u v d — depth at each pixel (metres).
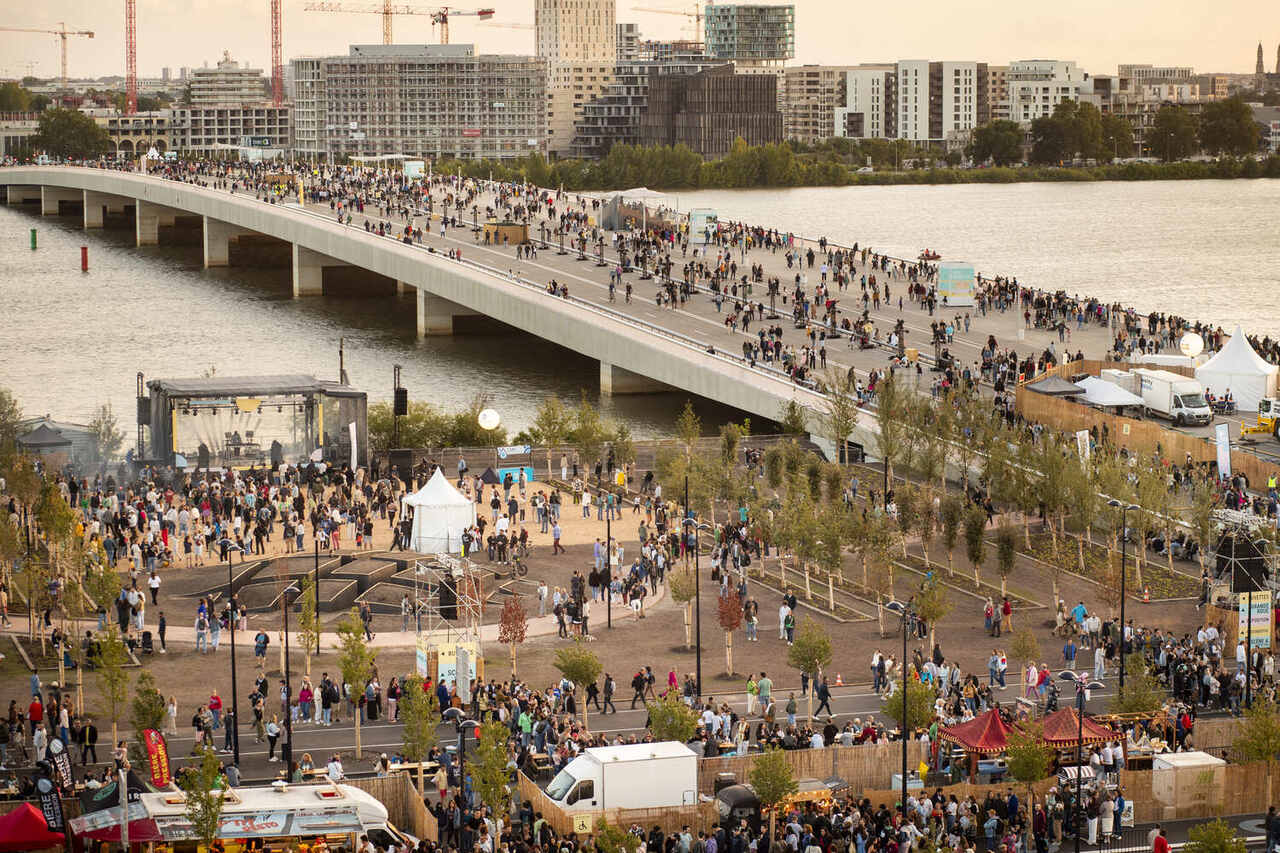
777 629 97.81
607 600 99.44
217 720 79.50
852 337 182.62
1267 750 70.75
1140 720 76.38
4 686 85.25
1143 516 106.94
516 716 76.50
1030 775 68.25
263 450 136.50
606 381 193.88
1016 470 116.44
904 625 67.00
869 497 120.44
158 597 101.69
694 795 66.94
